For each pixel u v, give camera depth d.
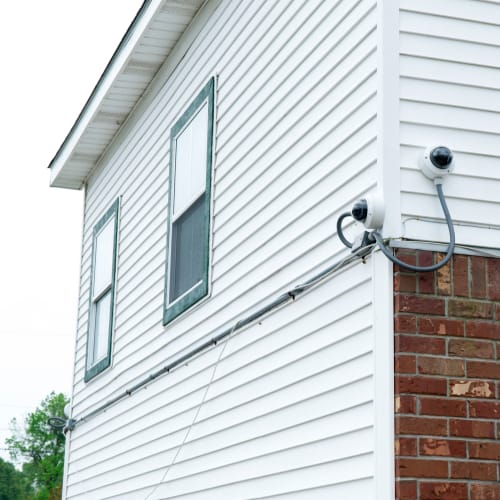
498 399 5.15
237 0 8.09
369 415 5.27
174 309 8.53
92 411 10.85
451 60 5.64
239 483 6.79
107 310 11.01
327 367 5.76
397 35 5.59
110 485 9.88
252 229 7.15
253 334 6.88
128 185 10.67
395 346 5.10
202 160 8.38
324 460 5.68
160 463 8.45
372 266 5.34
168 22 9.14
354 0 6.00
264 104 7.23
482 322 5.24
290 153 6.66
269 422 6.43
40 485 65.56
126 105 10.70
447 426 5.04
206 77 8.58
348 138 5.84
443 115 5.54
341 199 5.85
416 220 5.31
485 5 5.80
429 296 5.20
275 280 6.64
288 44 6.93
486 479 5.02
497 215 5.49
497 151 5.60
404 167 5.39
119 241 10.73
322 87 6.29
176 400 8.28
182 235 8.80
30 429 66.62
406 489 4.90
